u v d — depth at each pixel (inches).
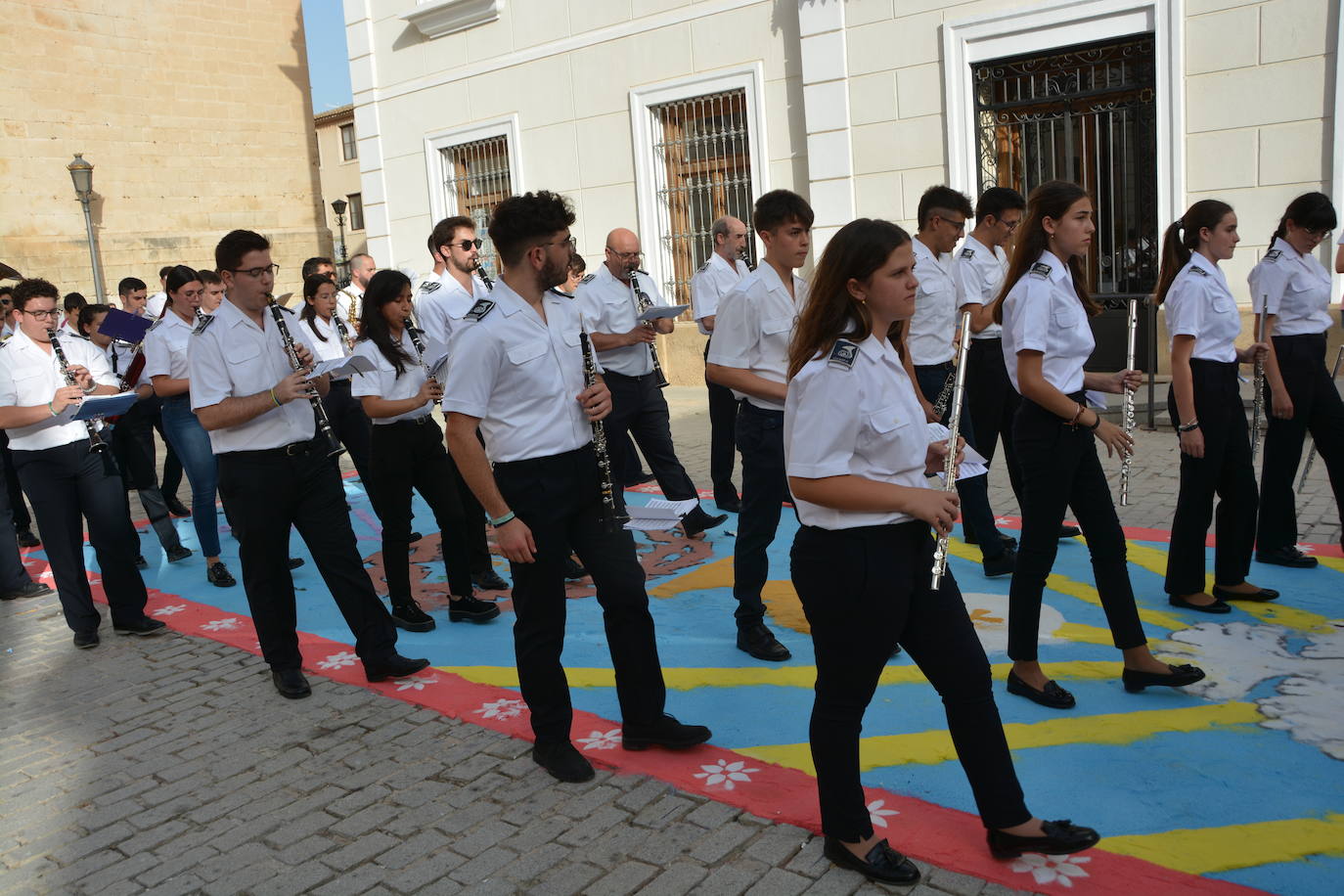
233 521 170.7
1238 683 152.6
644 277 260.5
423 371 195.8
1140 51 361.7
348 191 1578.5
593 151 496.7
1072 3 358.0
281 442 168.1
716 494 271.4
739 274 266.8
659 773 137.1
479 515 220.8
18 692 185.8
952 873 110.8
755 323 165.2
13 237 717.9
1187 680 146.1
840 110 409.7
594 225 505.0
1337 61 321.4
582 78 492.7
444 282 223.1
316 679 180.9
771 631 185.0
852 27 402.6
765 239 166.4
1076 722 143.1
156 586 246.5
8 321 281.0
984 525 205.3
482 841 124.5
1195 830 116.0
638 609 139.4
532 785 137.0
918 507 100.0
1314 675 153.5
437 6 524.4
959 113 384.8
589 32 485.4
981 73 384.8
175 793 142.6
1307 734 136.5
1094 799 123.6
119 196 766.5
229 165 821.2
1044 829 109.0
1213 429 173.2
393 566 200.1
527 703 139.2
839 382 101.1
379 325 191.3
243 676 185.2
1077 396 146.1
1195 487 176.1
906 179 402.6
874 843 111.7
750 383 164.4
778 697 158.6
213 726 164.4
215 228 816.9
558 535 134.7
